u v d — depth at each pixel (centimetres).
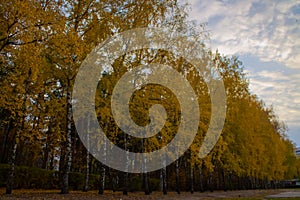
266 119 3956
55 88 1495
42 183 2028
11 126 1989
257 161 3256
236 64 2664
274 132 4216
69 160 1438
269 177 3878
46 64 1275
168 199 1529
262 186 4859
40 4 992
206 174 3475
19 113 1139
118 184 2905
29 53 968
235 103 2555
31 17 892
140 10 1555
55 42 992
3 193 1325
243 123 2938
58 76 1390
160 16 1622
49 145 1861
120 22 1453
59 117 1505
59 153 1866
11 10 884
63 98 1473
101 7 1387
